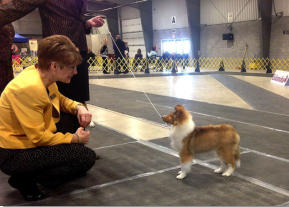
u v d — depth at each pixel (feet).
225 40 73.10
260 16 62.64
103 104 24.81
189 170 9.92
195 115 19.95
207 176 10.19
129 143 14.12
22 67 65.46
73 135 8.43
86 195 8.91
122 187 9.44
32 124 7.51
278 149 12.89
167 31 87.51
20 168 7.74
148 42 93.25
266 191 9.01
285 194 8.79
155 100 26.48
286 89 32.68
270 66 57.88
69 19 10.52
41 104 7.55
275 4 62.28
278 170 10.62
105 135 15.57
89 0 89.61
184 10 79.71
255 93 30.04
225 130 9.68
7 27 10.37
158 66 67.97
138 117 19.66
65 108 9.73
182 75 53.98
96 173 10.58
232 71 61.57
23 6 8.57
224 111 21.25
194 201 8.43
